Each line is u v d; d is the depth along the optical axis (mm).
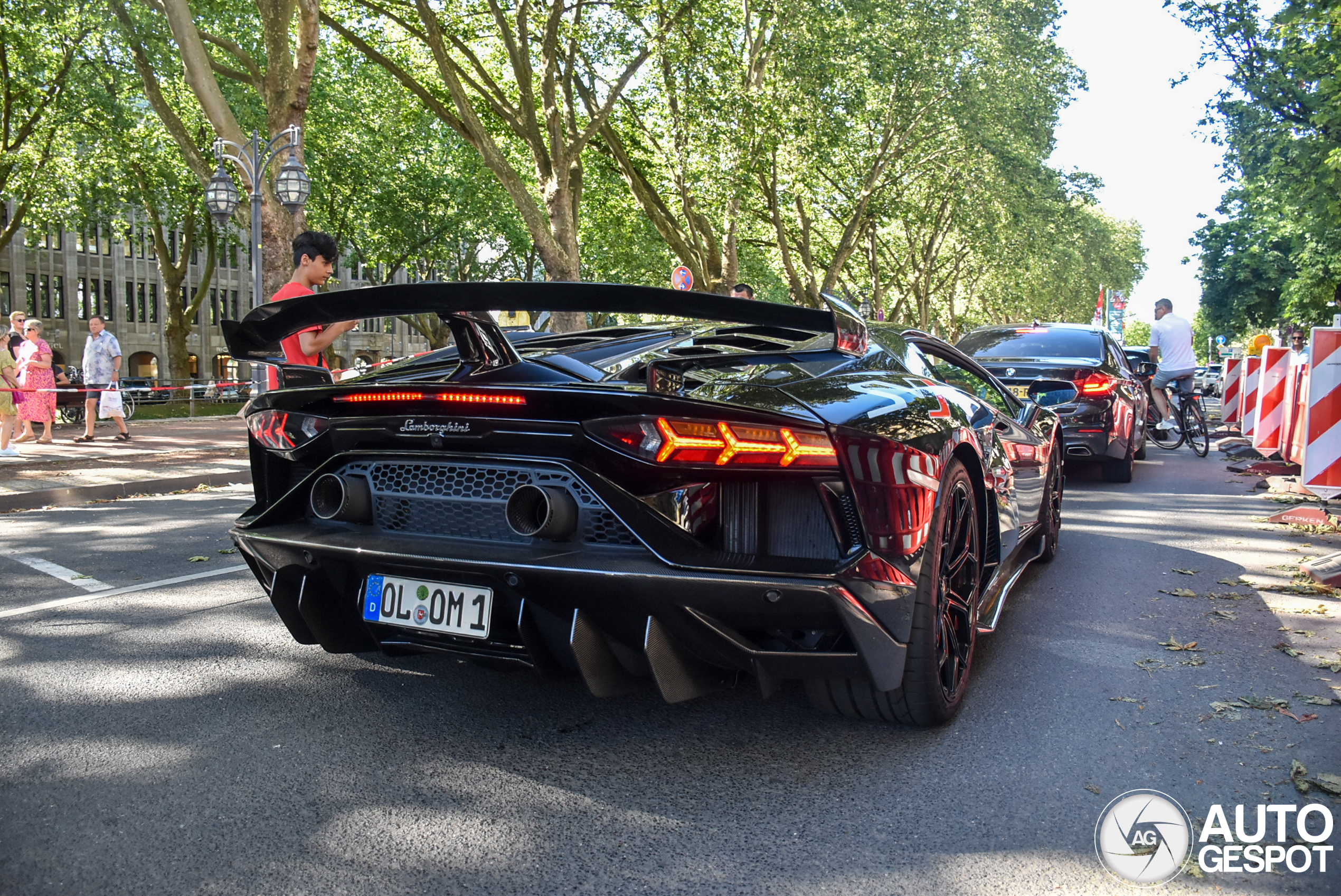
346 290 2766
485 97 20094
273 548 2939
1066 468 10852
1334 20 13734
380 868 2184
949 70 26828
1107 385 9016
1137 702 3268
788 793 2568
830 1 22188
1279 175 16469
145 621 4285
